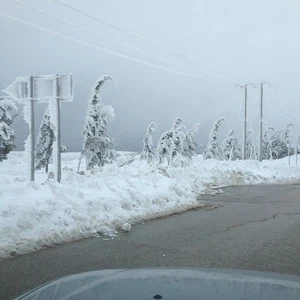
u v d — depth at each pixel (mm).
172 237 7895
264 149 64312
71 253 6359
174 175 20312
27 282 4867
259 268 5742
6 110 30875
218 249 6930
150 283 2381
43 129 32469
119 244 7125
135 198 10820
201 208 12617
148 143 38062
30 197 8180
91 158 27578
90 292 2203
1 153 32750
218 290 2197
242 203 14359
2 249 6082
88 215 8531
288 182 28609
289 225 9617
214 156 45750
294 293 2207
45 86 10117
